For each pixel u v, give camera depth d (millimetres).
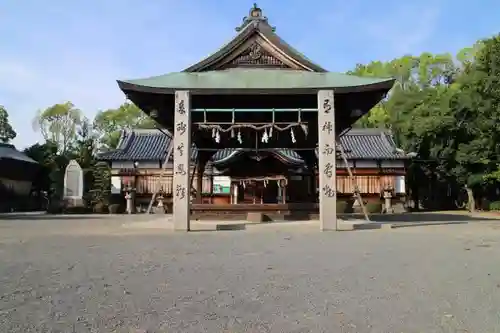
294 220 22781
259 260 9586
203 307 5645
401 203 39219
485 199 38938
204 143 25891
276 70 20812
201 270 8312
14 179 48656
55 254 10617
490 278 7598
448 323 4992
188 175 17859
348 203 36875
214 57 20672
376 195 39562
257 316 5258
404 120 44562
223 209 23047
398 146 45938
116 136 66375
